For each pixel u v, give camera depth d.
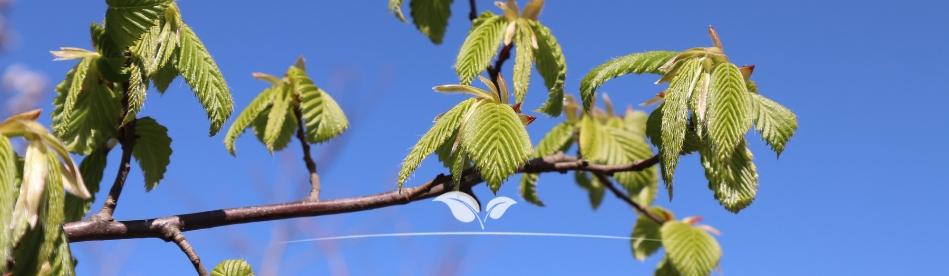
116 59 0.88
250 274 0.84
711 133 0.81
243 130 1.02
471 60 0.95
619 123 1.16
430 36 1.12
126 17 0.86
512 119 0.82
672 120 0.82
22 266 0.78
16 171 0.78
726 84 0.82
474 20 0.97
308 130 1.01
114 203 0.87
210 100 0.87
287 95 1.02
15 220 0.77
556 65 0.99
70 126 0.91
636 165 0.91
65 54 0.89
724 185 0.86
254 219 0.89
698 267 1.09
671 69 0.83
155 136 0.94
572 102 1.11
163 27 0.87
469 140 0.81
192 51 0.87
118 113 0.91
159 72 0.91
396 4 1.06
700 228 1.12
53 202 0.79
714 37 0.83
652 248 1.20
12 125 0.78
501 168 0.80
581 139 1.08
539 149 1.11
